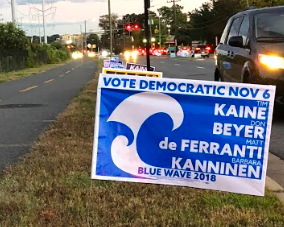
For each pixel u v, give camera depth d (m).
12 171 2.20
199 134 1.53
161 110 1.56
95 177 1.59
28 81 9.73
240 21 4.17
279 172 2.35
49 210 1.69
